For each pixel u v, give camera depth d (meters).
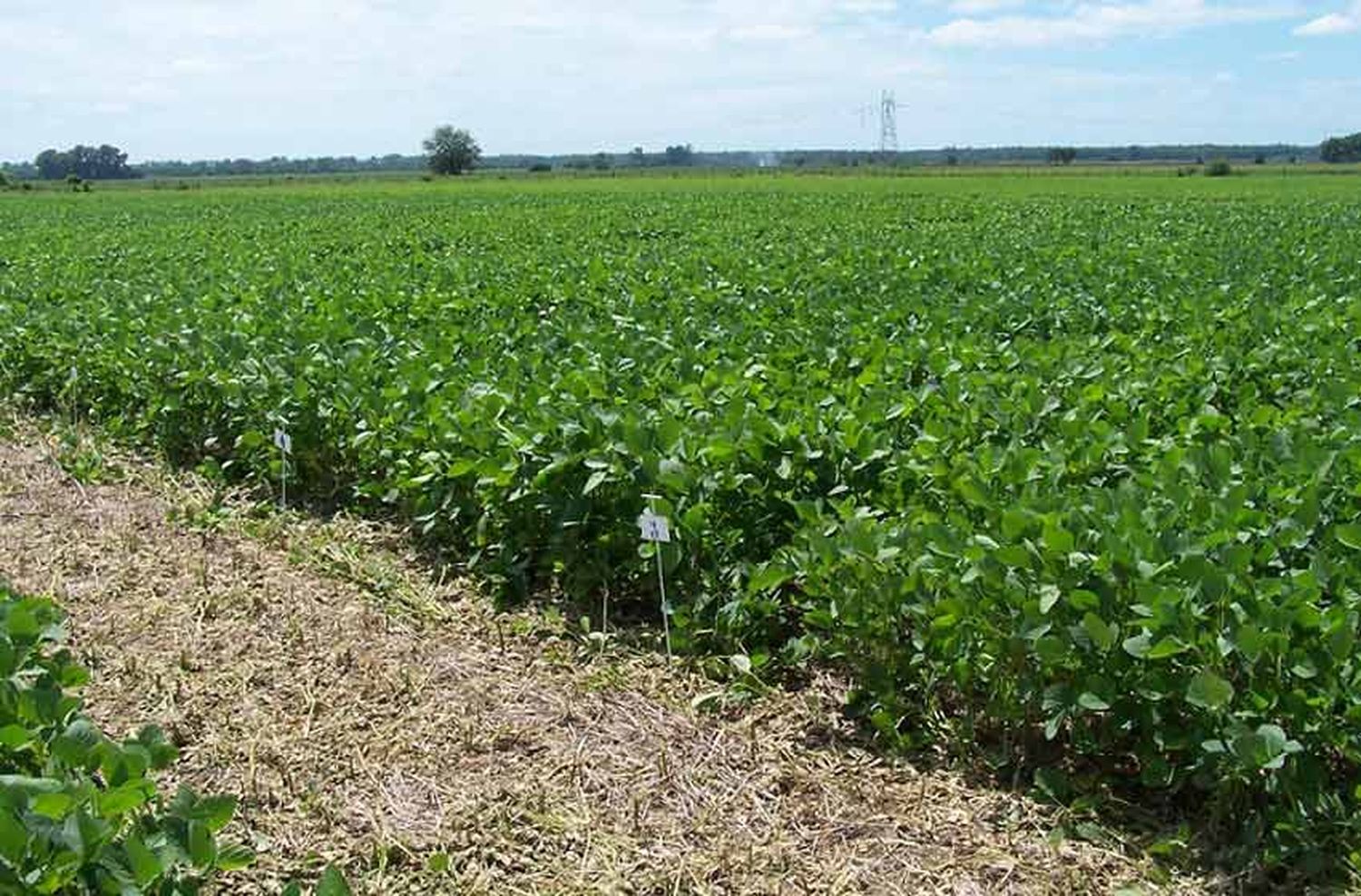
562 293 13.49
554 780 5.05
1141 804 4.82
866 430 6.60
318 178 104.69
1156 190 51.28
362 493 8.16
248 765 5.17
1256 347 9.51
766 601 6.00
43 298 13.87
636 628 6.48
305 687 5.87
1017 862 4.50
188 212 40.12
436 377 8.62
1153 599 4.53
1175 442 6.72
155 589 7.08
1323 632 4.44
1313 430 6.84
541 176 92.62
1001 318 11.45
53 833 3.50
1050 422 7.18
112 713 5.62
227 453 9.59
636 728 5.47
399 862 4.55
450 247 22.77
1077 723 4.88
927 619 5.23
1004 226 26.72
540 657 6.23
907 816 4.81
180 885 3.72
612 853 4.58
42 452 10.01
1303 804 4.34
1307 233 21.91
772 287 13.87
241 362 9.44
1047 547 4.88
